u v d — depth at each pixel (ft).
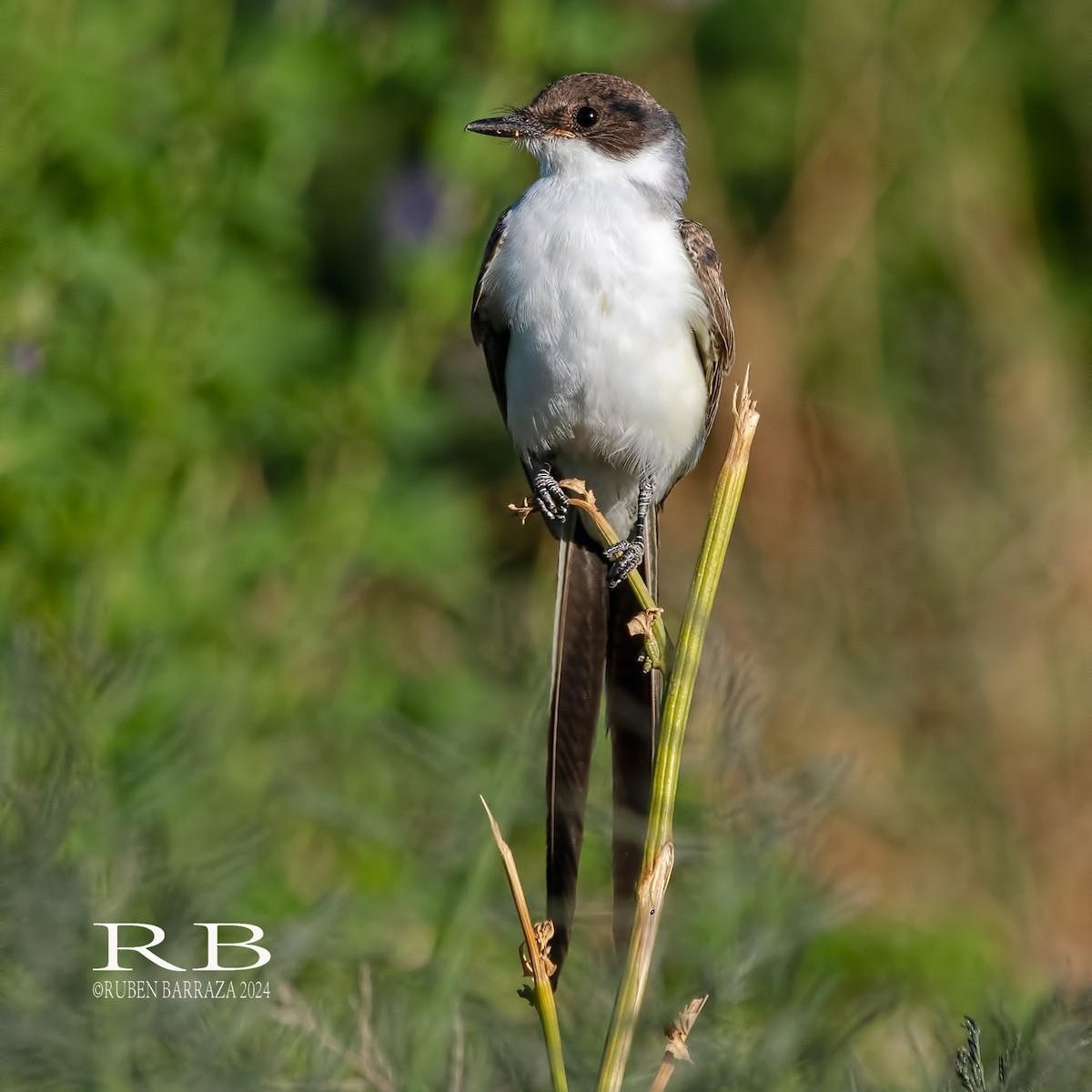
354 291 45.98
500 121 31.01
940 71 54.19
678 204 31.32
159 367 35.94
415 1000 22.65
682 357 29.76
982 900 41.27
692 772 23.18
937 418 48.57
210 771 25.20
